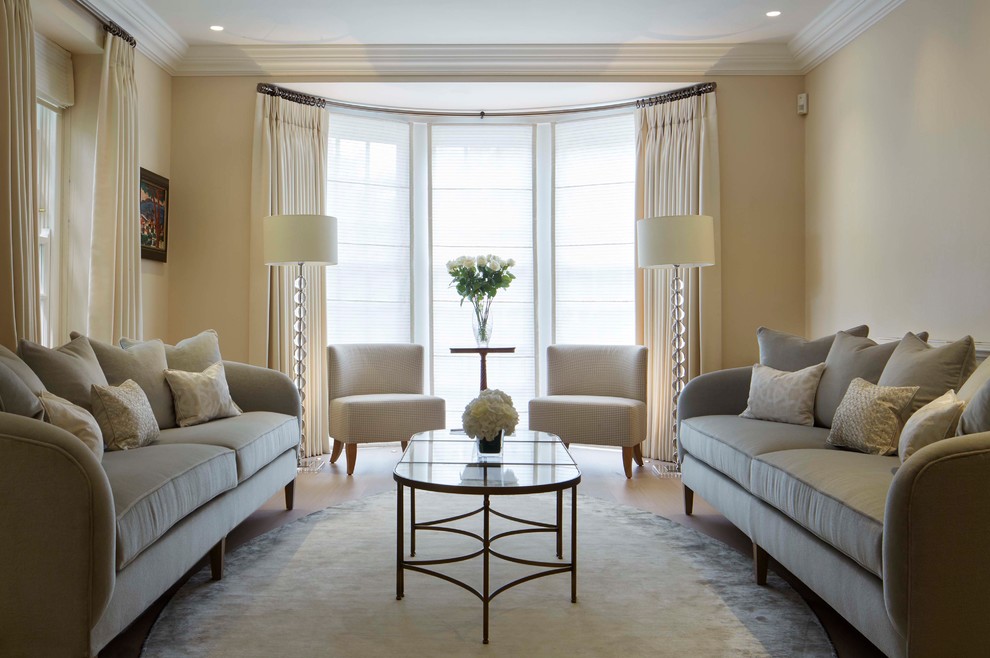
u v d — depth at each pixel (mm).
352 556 3219
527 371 6316
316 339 5789
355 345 5516
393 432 5027
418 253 6324
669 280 5715
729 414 4023
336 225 5012
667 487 4684
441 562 2693
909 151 4176
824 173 5262
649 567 3094
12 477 1909
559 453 3062
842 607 2170
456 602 2684
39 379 2760
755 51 5453
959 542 1781
